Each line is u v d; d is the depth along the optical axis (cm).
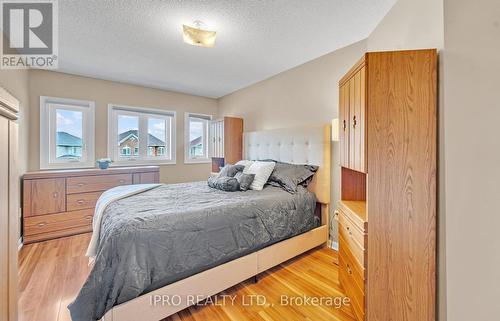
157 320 145
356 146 162
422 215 134
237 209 196
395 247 138
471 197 78
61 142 342
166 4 185
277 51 271
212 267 174
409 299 136
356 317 154
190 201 209
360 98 153
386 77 138
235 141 404
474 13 79
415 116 135
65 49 263
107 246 138
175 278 156
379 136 139
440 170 132
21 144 280
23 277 209
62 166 343
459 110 83
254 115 394
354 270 158
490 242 72
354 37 238
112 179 342
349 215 171
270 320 159
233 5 186
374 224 139
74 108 350
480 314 74
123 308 133
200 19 205
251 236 197
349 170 205
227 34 231
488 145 73
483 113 75
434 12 140
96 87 364
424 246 134
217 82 388
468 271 78
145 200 213
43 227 292
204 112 479
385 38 201
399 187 137
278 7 189
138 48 262
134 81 382
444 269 128
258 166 287
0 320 65
